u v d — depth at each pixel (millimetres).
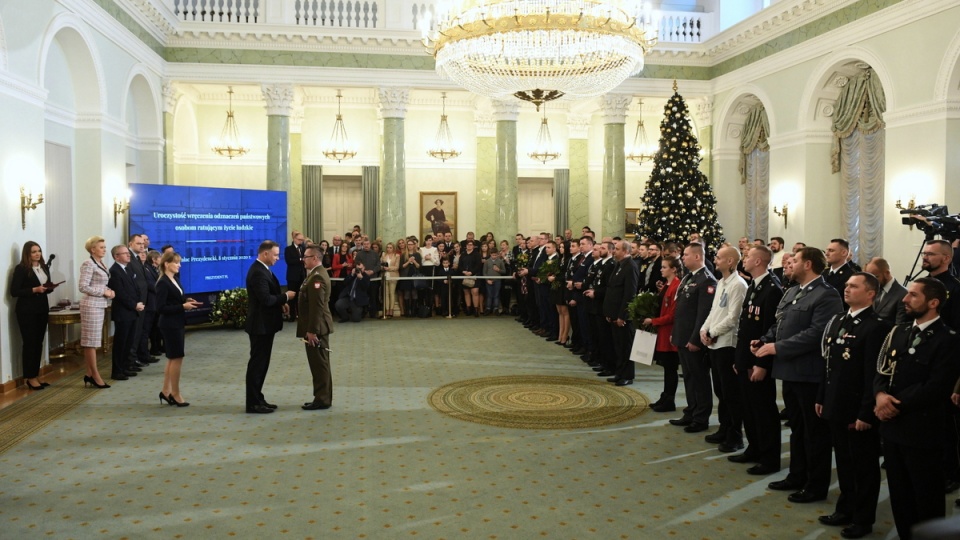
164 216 12000
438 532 4227
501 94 10711
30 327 7887
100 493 4836
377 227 18453
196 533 4203
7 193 7734
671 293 6891
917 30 9836
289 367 9258
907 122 10016
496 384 8242
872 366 4000
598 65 9828
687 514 4504
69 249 10383
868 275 4184
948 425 4641
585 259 9805
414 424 6578
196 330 12648
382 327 12945
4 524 4324
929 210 6273
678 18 15445
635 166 19203
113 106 11266
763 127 14367
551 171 19203
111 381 8383
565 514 4500
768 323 5207
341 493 4848
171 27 13516
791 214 12992
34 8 8383
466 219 18859
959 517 1329
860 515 4141
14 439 6062
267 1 14086
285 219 14172
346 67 14438
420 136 18703
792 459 4906
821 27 11930
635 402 7379
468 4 9172
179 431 6336
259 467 5375
